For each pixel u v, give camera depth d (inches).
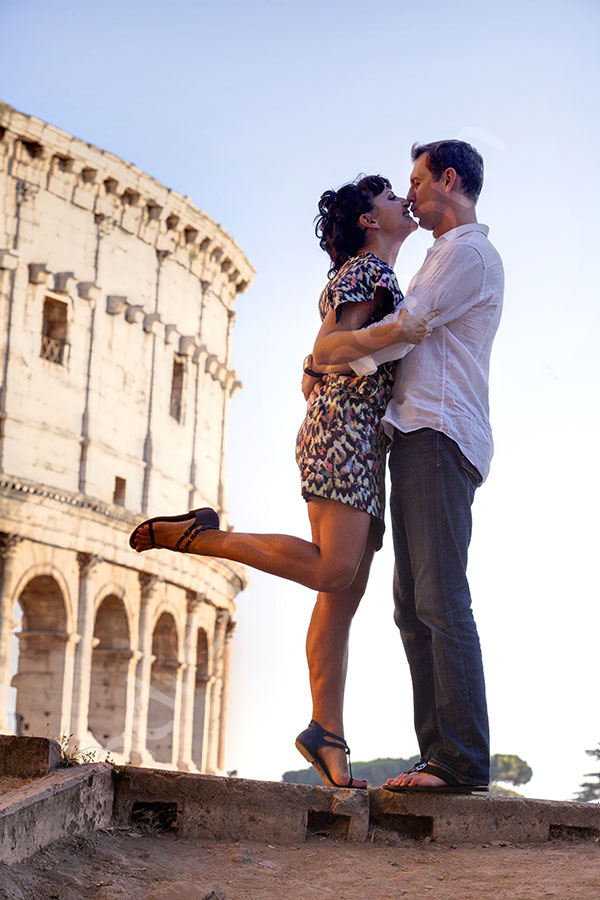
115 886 285.1
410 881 304.2
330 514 348.8
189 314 2536.9
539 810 351.6
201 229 2485.2
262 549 350.3
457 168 367.9
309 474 351.9
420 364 356.2
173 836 335.9
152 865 305.7
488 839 347.6
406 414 354.6
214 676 2657.5
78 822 315.3
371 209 372.2
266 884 301.9
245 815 339.9
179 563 2428.6
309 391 363.6
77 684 2145.7
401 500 357.4
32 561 2078.0
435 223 373.1
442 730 348.8
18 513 2041.1
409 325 340.5
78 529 2153.1
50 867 287.6
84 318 2239.2
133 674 2311.8
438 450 351.3
